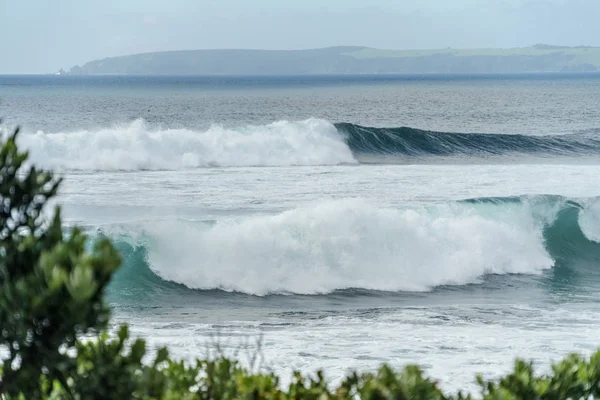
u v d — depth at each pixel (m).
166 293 59.69
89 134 123.06
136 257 62.00
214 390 15.09
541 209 77.12
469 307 54.62
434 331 45.69
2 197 12.65
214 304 56.62
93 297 11.24
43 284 11.09
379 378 13.76
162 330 45.41
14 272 11.98
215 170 118.50
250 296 60.19
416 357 39.03
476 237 70.50
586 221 76.69
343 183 103.25
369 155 147.00
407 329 46.31
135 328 45.88
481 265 69.06
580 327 46.97
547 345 41.91
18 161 12.78
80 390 12.17
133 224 62.66
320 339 43.16
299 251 64.75
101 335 13.19
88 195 90.31
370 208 68.56
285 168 122.69
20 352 11.20
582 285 65.88
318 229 65.88
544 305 55.62
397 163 140.50
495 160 148.38
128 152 121.75
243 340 42.56
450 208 77.00
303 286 62.81
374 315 51.62
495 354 39.78
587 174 114.62
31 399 11.77
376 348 40.94
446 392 32.97
